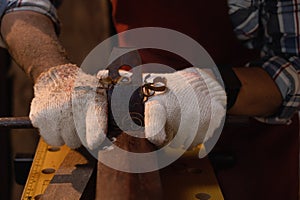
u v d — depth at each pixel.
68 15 1.96
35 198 0.74
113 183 0.59
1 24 0.98
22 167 0.88
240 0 0.95
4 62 1.69
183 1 1.02
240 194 1.07
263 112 0.89
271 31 0.92
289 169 1.08
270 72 0.89
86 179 0.71
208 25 1.03
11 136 1.87
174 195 0.75
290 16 0.88
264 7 0.93
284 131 1.07
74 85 0.74
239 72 0.89
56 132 0.72
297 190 1.11
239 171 1.07
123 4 1.06
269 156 1.08
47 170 0.82
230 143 1.07
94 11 1.96
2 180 1.74
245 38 1.00
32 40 0.90
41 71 0.84
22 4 0.97
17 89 1.90
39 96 0.74
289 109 0.89
